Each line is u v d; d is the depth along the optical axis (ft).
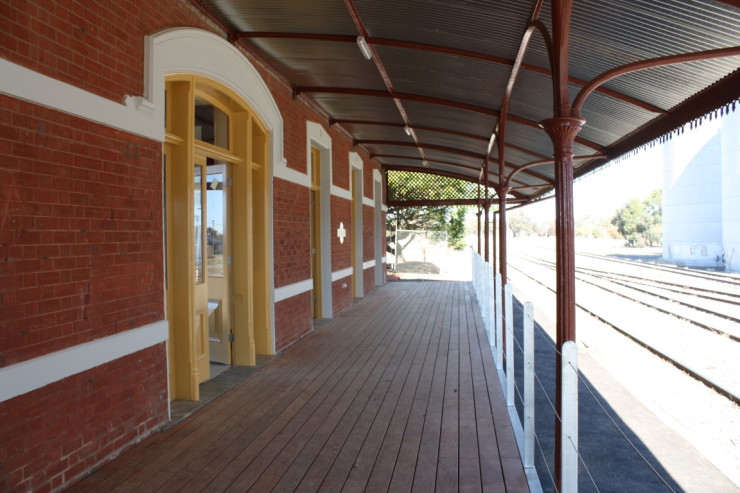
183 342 16.10
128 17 12.75
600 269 86.12
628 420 15.74
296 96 25.07
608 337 29.35
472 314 33.50
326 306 32.01
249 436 13.48
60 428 10.48
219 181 20.33
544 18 13.65
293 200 24.89
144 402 13.16
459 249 75.20
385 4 14.76
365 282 44.21
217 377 18.83
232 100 18.88
